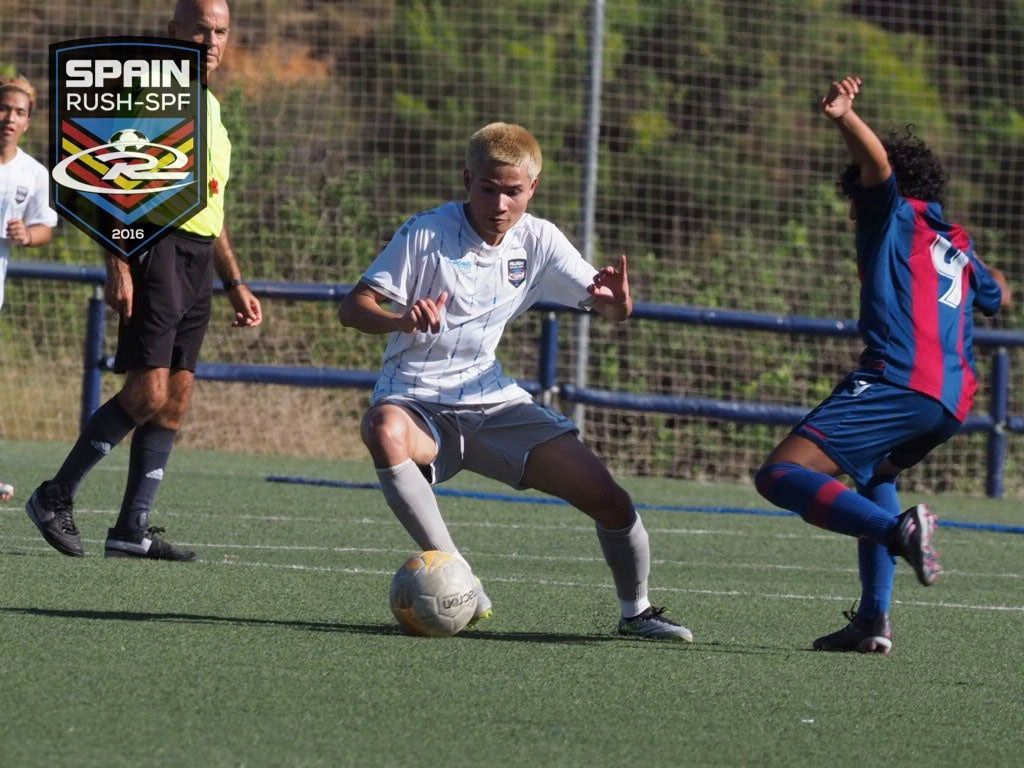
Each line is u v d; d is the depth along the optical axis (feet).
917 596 76.95
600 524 60.03
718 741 43.45
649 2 203.21
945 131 203.00
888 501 60.54
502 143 56.70
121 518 75.10
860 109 203.31
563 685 49.80
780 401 148.25
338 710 44.57
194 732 41.34
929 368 56.95
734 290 159.22
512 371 149.48
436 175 190.49
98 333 132.67
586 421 142.72
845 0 206.90
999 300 61.00
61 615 57.67
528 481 59.52
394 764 39.27
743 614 69.10
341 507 102.78
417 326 55.01
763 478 55.93
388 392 59.52
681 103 200.54
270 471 122.42
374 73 198.90
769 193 194.49
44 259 161.38
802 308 159.02
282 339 149.59
